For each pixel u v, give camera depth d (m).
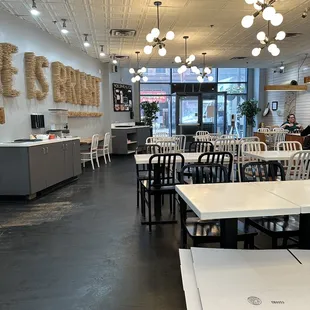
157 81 13.08
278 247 2.44
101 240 3.30
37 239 3.36
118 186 5.89
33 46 6.08
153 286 2.38
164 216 4.02
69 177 6.21
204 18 5.80
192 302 1.19
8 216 4.16
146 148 5.47
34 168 4.93
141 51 8.63
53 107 6.90
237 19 5.87
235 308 1.13
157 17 5.70
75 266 2.72
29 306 2.15
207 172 3.02
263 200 1.76
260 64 11.57
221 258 1.49
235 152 5.82
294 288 1.25
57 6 5.07
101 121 10.22
